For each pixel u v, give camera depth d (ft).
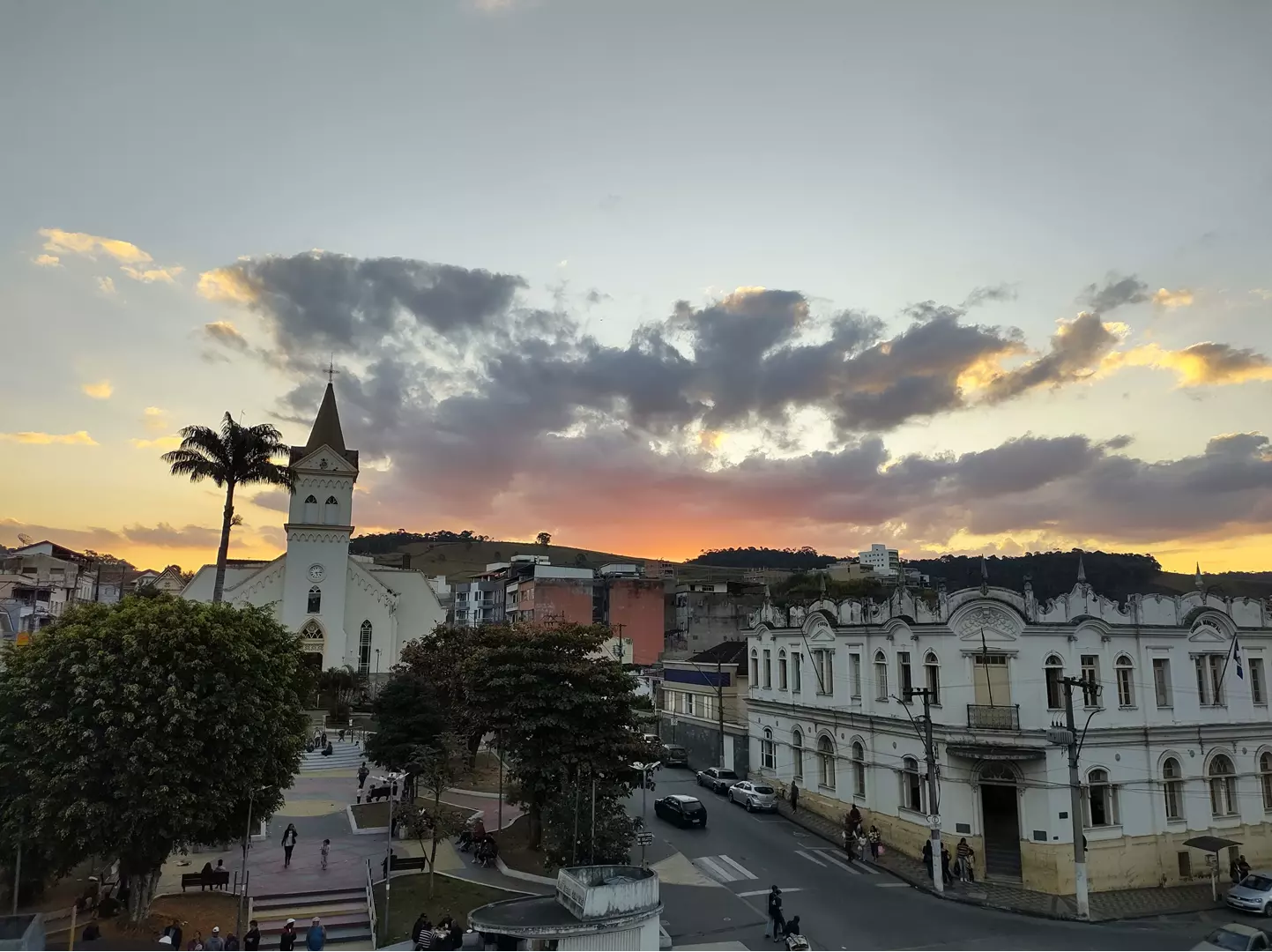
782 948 94.84
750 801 163.32
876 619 145.48
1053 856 117.50
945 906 111.04
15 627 214.28
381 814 147.64
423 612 280.51
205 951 83.41
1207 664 137.18
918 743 131.75
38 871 94.17
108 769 88.43
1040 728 121.60
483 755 205.26
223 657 96.12
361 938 95.76
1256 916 109.81
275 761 101.24
